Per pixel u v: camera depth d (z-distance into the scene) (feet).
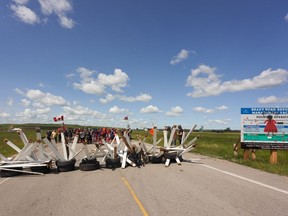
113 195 24.09
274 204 20.72
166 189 26.02
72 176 34.96
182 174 34.47
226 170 37.58
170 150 45.34
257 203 21.02
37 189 27.78
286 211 19.07
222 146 88.48
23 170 38.04
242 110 49.06
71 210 20.10
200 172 35.94
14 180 33.40
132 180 30.99
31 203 22.41
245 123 48.75
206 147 82.38
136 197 23.16
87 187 27.84
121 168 40.50
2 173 35.73
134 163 42.06
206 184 28.14
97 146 40.70
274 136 47.37
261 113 48.16
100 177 33.42
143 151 45.34
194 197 22.91
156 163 45.39
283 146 46.91
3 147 93.50
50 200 23.15
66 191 26.37
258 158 53.67
